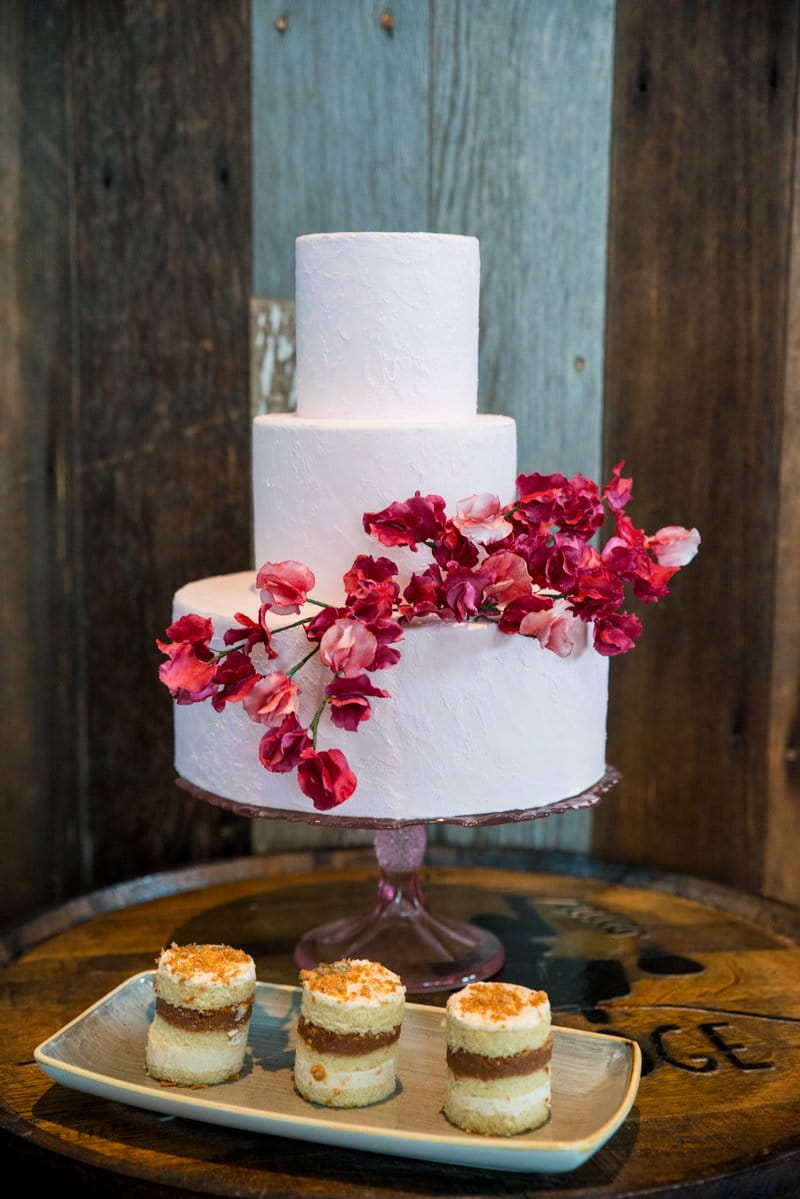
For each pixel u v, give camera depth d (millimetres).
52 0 1272
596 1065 974
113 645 1354
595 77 1306
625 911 1264
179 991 955
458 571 963
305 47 1296
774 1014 1093
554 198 1321
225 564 1353
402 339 1039
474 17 1301
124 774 1373
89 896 1253
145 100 1292
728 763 1383
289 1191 887
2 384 1308
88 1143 932
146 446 1330
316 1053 945
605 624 1014
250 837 1399
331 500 1025
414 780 1002
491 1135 914
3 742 1354
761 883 1396
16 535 1328
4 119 1279
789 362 1317
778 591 1350
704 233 1312
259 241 1317
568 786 1044
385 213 1323
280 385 1339
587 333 1337
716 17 1287
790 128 1292
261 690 951
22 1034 1057
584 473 1356
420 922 1164
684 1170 915
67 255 1302
